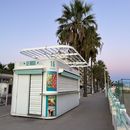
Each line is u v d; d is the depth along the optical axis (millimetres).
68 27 28422
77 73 18234
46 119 10781
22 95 11812
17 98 11906
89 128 8578
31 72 11523
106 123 9703
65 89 13727
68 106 14516
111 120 10523
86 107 16953
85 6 29156
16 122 9859
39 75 11500
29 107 11461
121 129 5523
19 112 11680
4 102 18266
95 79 63719
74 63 17750
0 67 60094
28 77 11828
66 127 8781
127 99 16766
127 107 13695
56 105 11375
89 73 48688
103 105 18672
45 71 11328
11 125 9133
